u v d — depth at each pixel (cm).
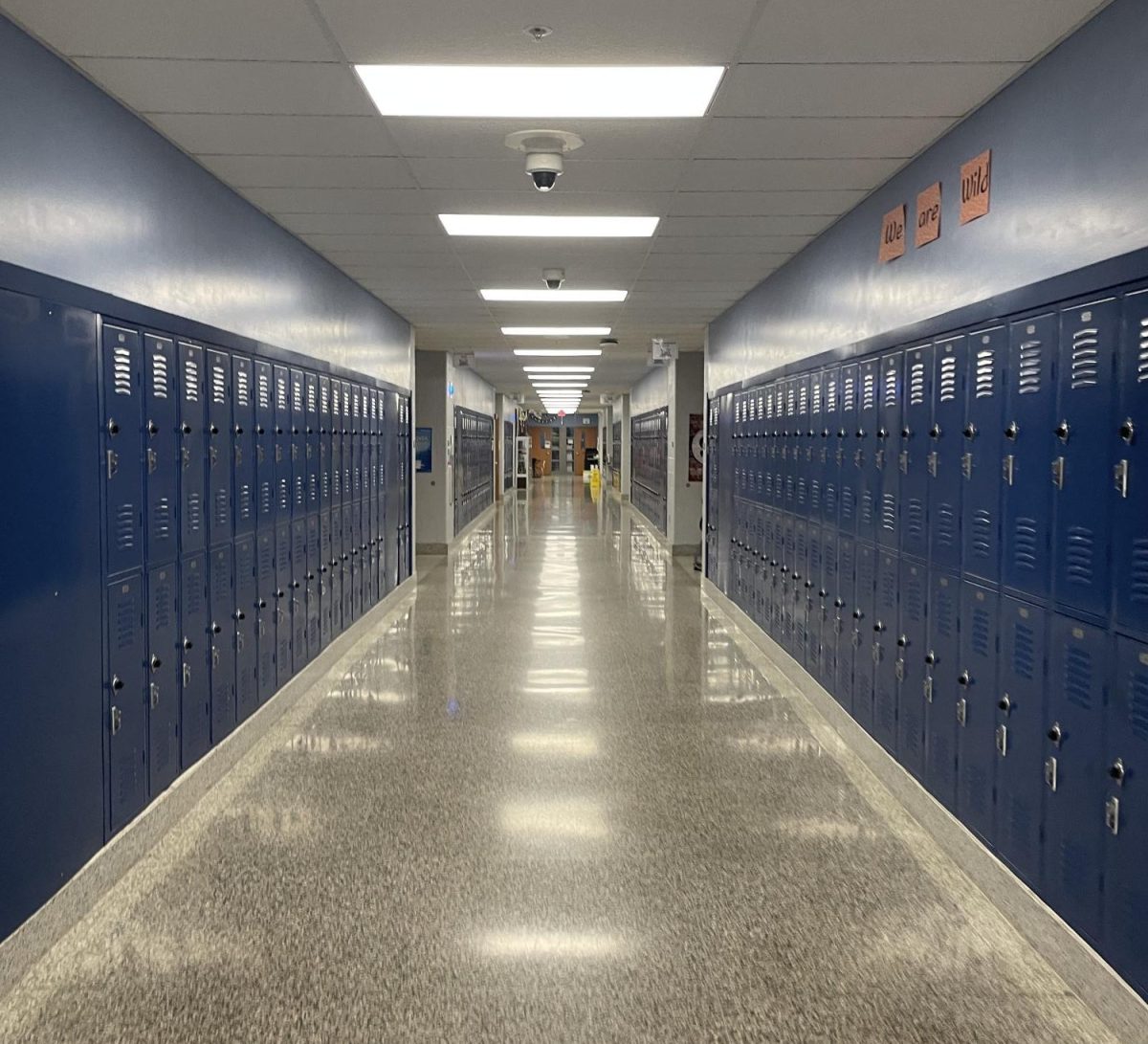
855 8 274
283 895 331
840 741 511
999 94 338
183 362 404
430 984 277
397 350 951
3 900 272
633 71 325
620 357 1458
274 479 532
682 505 1341
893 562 439
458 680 634
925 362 400
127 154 357
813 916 319
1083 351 276
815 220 543
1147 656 244
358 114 366
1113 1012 256
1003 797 325
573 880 343
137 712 360
